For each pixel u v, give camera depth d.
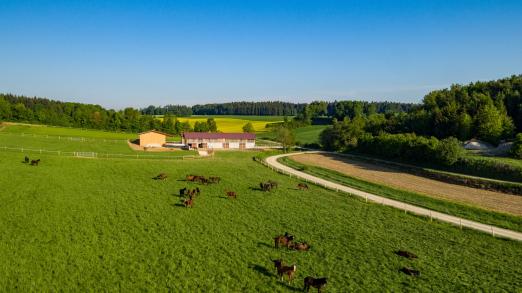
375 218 47.56
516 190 66.06
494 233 43.53
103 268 29.98
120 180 60.25
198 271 30.23
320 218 46.09
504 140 109.31
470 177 75.06
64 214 41.75
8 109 170.88
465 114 114.50
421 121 132.25
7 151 79.38
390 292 28.42
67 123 177.50
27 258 30.89
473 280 31.08
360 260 34.00
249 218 44.50
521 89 138.75
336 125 144.88
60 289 26.64
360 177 82.56
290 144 137.00
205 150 115.31
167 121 188.38
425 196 61.84
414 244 38.94
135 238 36.31
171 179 63.72
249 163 90.19
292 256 34.16
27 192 48.81
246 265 31.73
